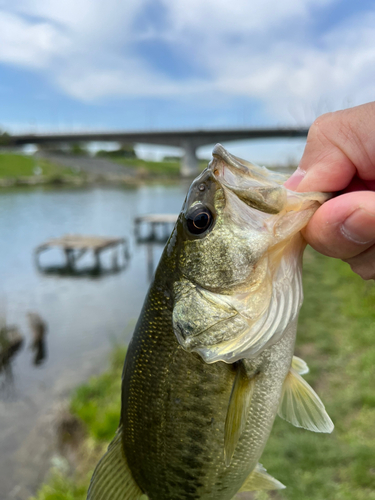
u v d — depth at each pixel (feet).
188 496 0.38
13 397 1.75
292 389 0.39
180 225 0.35
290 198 0.32
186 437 0.36
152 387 0.37
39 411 1.61
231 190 0.32
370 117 0.33
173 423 0.37
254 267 0.32
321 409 0.37
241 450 0.38
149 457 0.38
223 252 0.32
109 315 3.09
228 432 0.33
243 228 0.32
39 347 2.37
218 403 0.36
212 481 0.38
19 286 4.15
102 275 4.68
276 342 0.35
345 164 0.34
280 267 0.34
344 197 0.29
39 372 2.04
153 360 0.37
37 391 1.82
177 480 0.38
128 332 2.62
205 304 0.33
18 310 3.27
